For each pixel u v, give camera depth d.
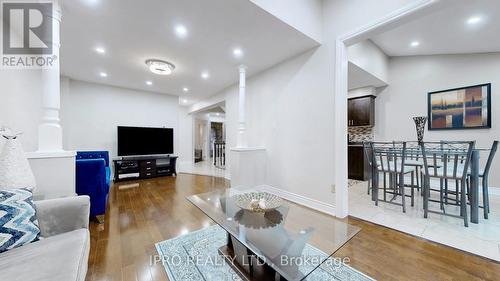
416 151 2.64
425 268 1.49
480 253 1.66
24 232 1.09
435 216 2.46
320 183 2.75
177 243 1.82
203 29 2.42
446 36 3.11
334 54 2.59
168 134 5.42
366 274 1.42
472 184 2.22
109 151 4.80
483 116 3.41
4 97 2.04
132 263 1.53
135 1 1.92
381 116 4.60
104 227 2.16
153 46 2.83
